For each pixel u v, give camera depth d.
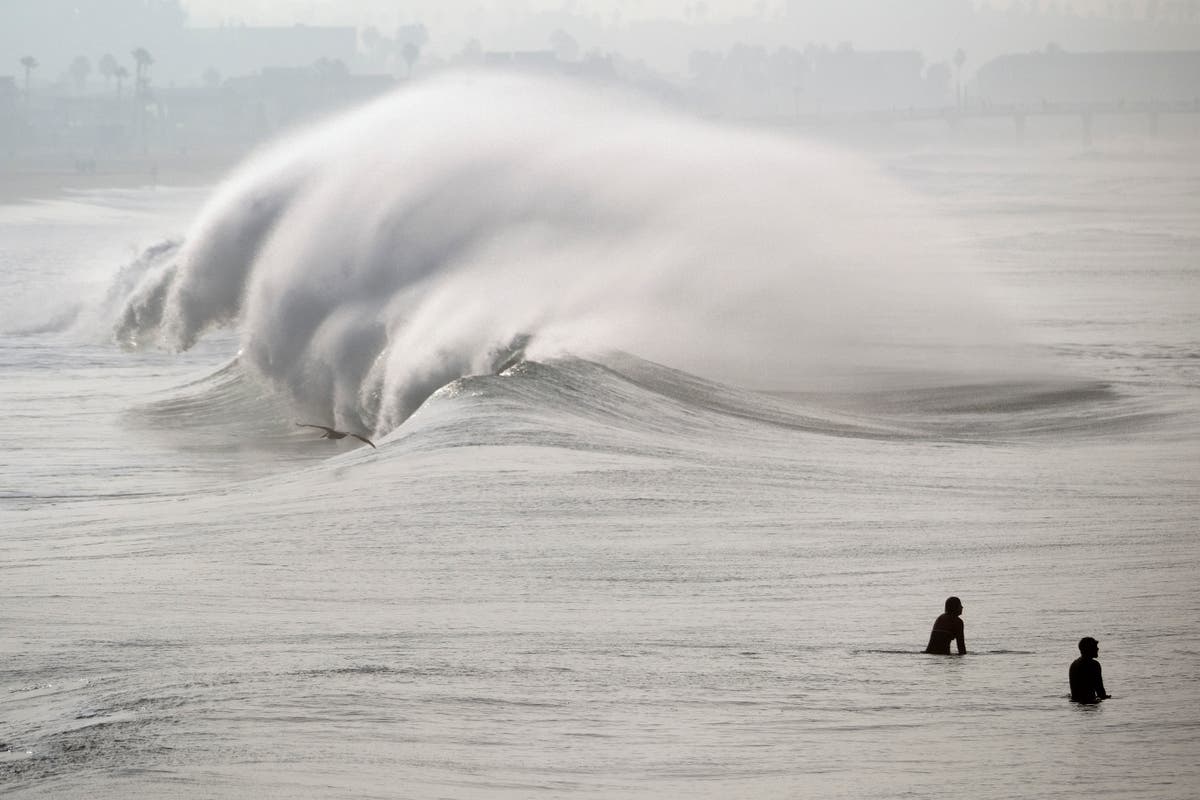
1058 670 53.66
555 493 90.25
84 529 85.94
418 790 41.06
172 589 69.62
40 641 60.44
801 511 87.81
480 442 104.00
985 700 49.66
